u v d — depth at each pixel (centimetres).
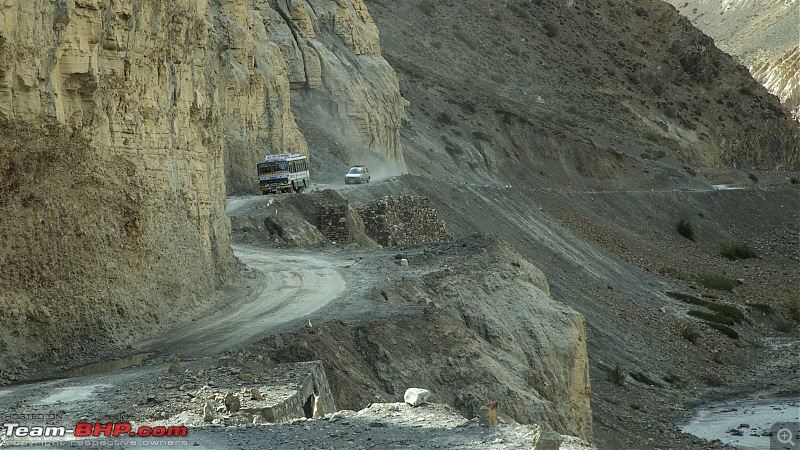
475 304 9706
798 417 13300
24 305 6625
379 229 16238
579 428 9894
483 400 7575
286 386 5369
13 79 6669
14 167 6694
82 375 6347
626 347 16512
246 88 18138
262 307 8869
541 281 11706
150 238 8131
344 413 4816
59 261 6944
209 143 9994
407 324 7906
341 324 7562
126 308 7512
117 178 7788
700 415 13612
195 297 8775
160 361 6725
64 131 7169
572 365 9975
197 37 9594
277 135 18962
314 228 14538
